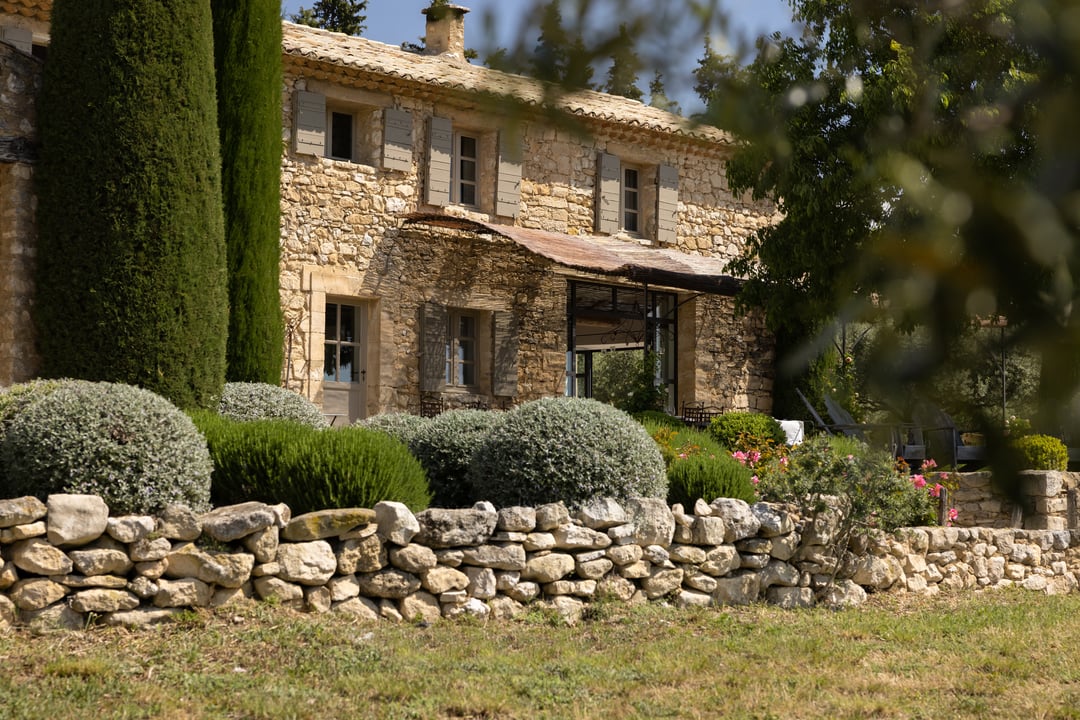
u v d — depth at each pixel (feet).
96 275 37.29
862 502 34.35
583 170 62.18
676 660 23.91
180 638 22.16
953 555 39.45
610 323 70.38
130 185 37.63
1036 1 3.01
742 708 20.34
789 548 33.35
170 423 25.27
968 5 3.57
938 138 3.50
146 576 23.09
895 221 3.39
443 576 26.76
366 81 54.24
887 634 28.50
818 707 20.66
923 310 3.10
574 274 61.21
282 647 22.25
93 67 38.09
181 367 37.60
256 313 46.70
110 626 22.36
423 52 58.59
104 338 37.11
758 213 69.77
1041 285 2.96
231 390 40.06
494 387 58.03
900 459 37.32
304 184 52.65
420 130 56.65
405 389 55.31
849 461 34.55
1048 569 43.57
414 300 55.88
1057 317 2.95
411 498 28.81
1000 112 3.27
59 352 37.42
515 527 27.99
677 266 57.77
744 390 67.26
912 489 35.55
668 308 66.90
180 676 20.10
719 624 28.43
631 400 59.77
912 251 3.10
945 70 3.57
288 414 40.06
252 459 27.94
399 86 55.16
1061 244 2.89
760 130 3.85
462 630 25.62
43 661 20.10
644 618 28.25
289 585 24.66
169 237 37.81
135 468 24.35
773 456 42.86
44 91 38.96
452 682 20.90
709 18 3.70
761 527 32.86
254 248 46.85
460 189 58.80
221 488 27.96
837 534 34.50
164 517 23.89
